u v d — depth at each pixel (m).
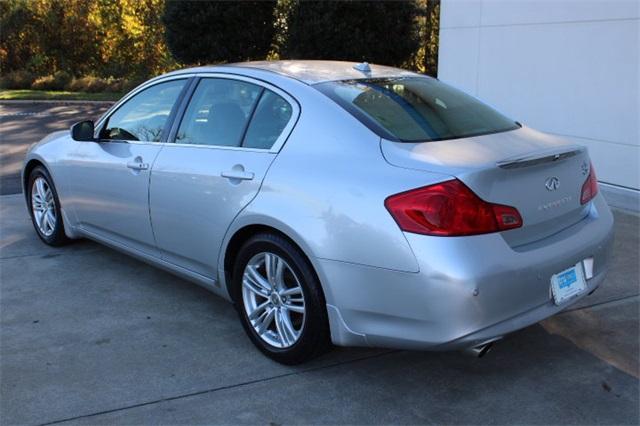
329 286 3.04
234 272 3.62
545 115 7.64
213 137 3.82
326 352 3.37
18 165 9.45
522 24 7.74
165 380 3.30
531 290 2.89
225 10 15.47
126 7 25.62
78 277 4.79
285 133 3.41
